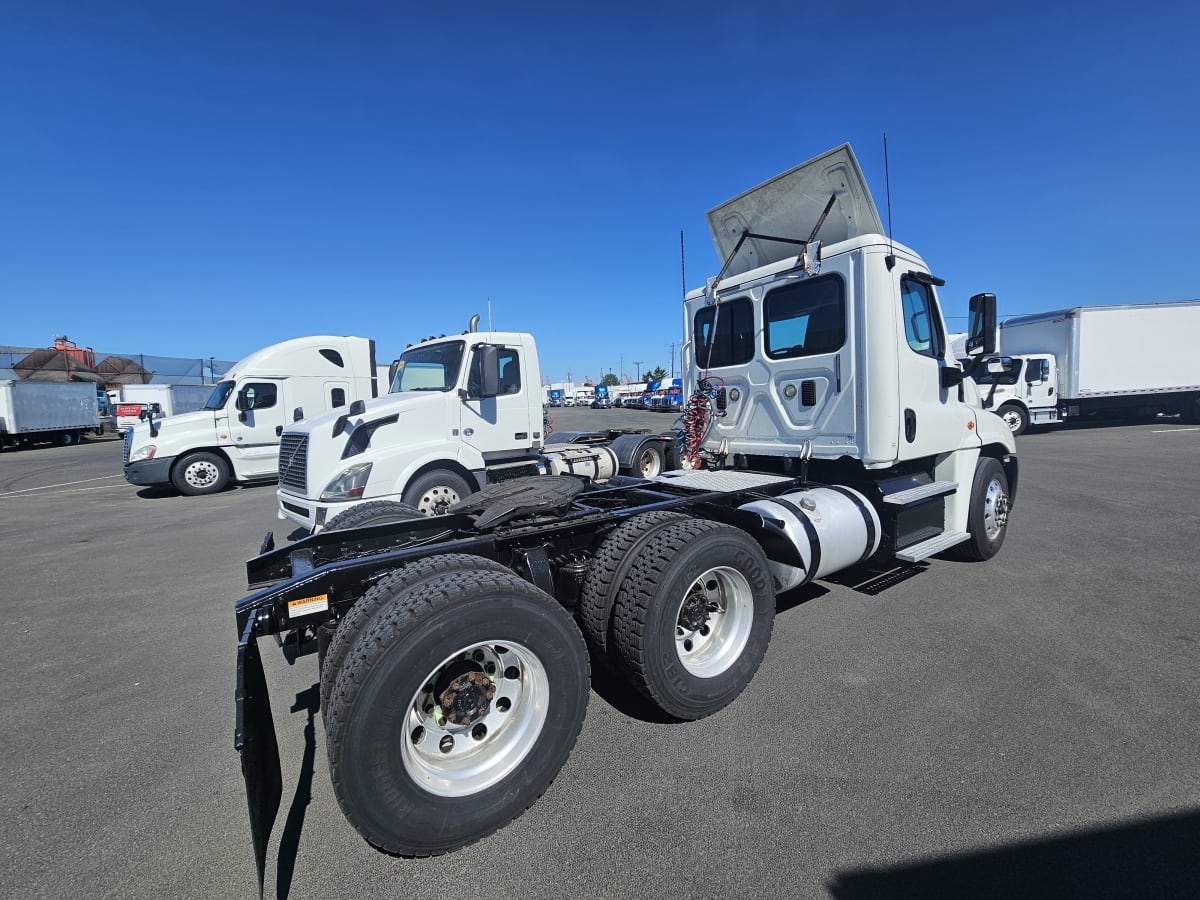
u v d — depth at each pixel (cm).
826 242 478
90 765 288
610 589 300
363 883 214
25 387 2480
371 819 211
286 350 1212
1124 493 871
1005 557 570
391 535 361
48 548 737
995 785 249
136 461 1116
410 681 215
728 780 262
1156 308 1917
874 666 359
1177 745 271
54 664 401
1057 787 246
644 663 285
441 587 233
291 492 664
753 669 327
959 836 222
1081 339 1873
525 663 251
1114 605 440
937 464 519
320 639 285
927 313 481
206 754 297
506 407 770
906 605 454
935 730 291
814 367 462
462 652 230
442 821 223
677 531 309
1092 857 210
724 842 226
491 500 363
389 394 782
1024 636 392
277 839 238
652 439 984
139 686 369
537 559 317
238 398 1175
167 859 228
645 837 230
